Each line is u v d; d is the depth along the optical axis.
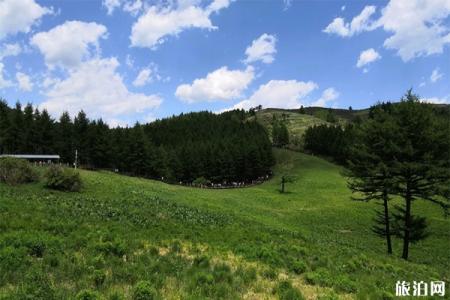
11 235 13.81
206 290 10.76
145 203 34.34
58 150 95.06
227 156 115.25
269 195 80.06
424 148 30.34
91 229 17.58
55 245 13.41
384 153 32.06
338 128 154.38
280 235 25.19
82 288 9.99
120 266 12.16
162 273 11.94
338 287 12.86
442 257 36.69
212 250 16.56
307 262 16.44
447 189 29.20
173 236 18.84
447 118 31.28
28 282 9.77
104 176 58.22
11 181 38.25
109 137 100.88
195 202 45.53
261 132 176.50
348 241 36.53
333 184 97.12
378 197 33.75
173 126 184.88
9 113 95.38
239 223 29.95
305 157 144.62
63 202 27.39
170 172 109.69
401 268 20.27
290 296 10.89
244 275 12.62
